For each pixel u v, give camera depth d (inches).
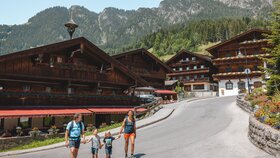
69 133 440.5
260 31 2645.2
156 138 725.3
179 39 7057.1
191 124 926.4
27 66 1099.9
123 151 592.1
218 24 7613.2
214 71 3240.7
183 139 671.8
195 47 6702.8
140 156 521.7
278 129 482.6
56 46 1138.0
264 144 502.3
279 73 1094.4
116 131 933.8
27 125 1095.0
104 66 1387.8
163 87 2463.1
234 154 490.3
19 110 1000.2
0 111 951.6
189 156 495.8
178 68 3376.0
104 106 1326.3
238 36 2721.5
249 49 2716.5
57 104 1158.3
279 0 1144.2
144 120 1102.4
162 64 2277.3
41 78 1159.0
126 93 1608.0
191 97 2810.0
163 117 1144.8
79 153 617.0
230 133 703.1
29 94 1080.2
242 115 1025.5
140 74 2110.0
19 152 723.4
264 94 1190.9
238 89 2716.5
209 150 531.5
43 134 989.8
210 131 758.5
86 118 1293.1
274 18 1161.4
